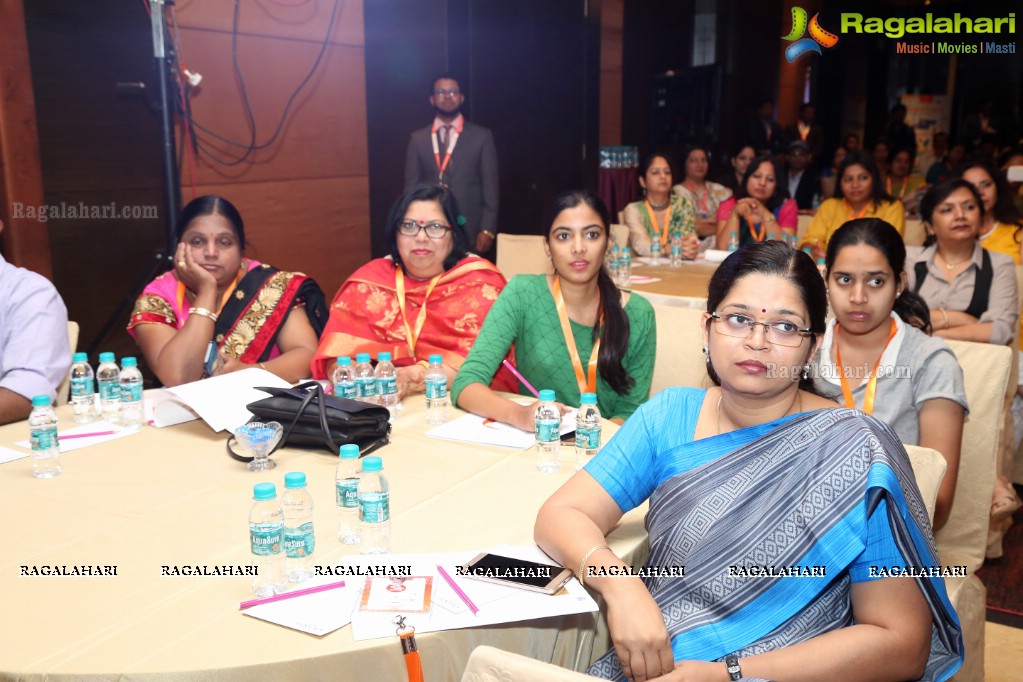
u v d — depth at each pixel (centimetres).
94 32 443
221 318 304
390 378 256
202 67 513
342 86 612
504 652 109
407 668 129
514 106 710
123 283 475
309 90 585
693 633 145
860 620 139
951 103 1661
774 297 151
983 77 1633
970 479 227
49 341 256
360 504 161
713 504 151
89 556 158
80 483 195
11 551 160
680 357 281
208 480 197
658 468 165
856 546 137
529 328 277
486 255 582
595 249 262
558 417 213
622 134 955
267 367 295
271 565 152
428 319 307
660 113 1015
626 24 930
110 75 454
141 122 473
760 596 145
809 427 150
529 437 227
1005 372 226
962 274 365
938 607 139
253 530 150
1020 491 379
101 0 443
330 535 168
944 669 144
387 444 224
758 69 1168
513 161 728
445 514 178
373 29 621
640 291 427
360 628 133
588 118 789
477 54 666
